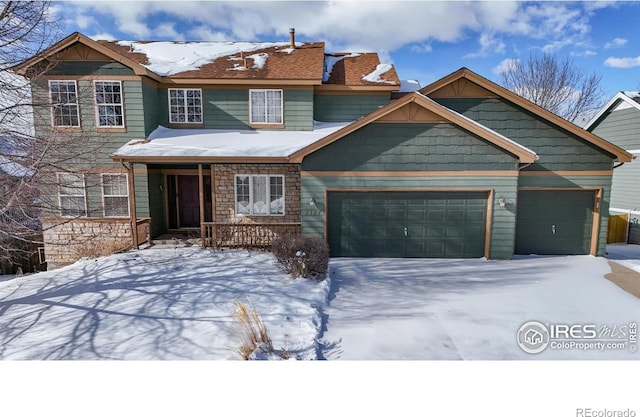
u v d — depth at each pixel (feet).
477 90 32.55
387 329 17.90
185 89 39.19
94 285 24.40
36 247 38.45
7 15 25.81
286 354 14.84
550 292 23.18
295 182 38.45
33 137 26.48
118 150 32.99
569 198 32.96
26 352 15.53
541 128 32.32
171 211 42.04
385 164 30.37
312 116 39.50
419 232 31.32
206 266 28.76
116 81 35.40
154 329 17.67
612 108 51.19
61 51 34.32
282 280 25.11
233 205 38.96
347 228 31.48
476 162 29.91
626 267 29.04
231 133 38.37
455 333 17.49
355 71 42.96
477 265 29.45
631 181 46.96
